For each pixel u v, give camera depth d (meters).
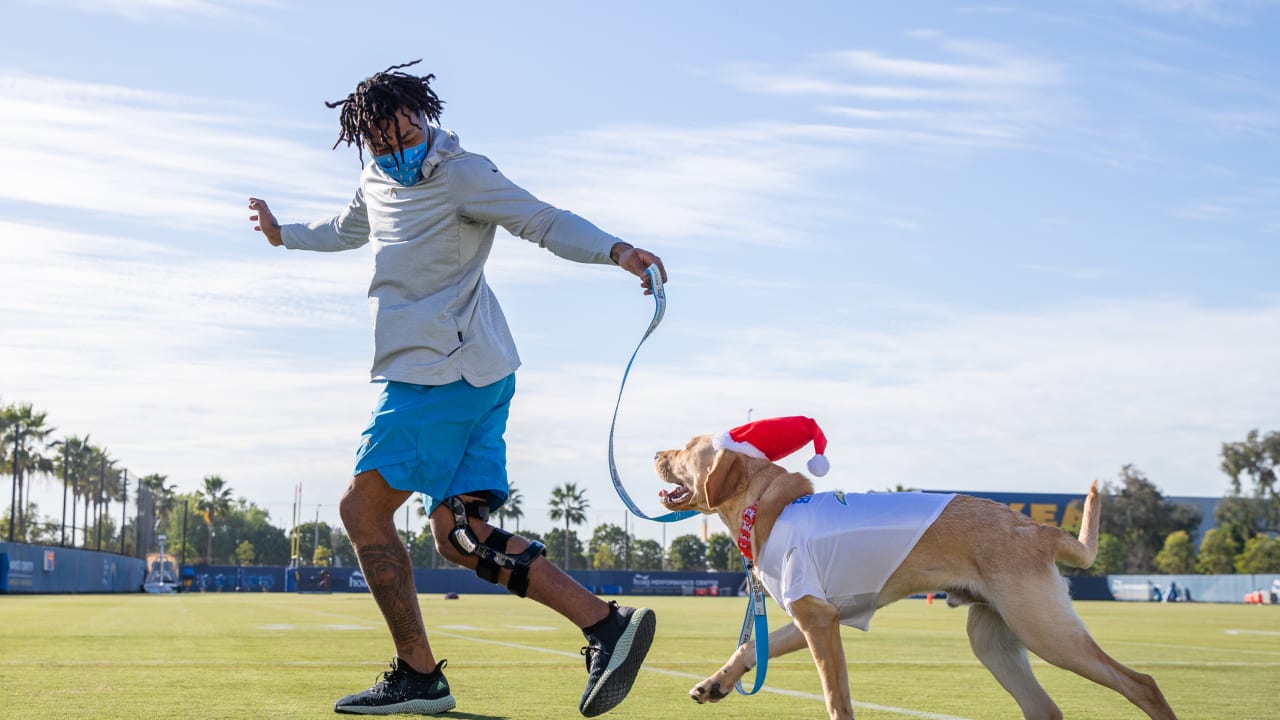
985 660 4.44
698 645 10.31
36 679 5.84
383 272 4.26
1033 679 4.39
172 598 31.89
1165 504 89.06
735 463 4.48
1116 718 5.01
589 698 4.03
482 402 4.27
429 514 4.34
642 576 59.69
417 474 4.19
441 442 4.19
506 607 25.08
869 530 4.07
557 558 66.31
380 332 4.23
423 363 4.17
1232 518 83.19
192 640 9.59
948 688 6.22
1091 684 6.61
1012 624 4.00
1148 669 8.05
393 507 4.35
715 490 4.47
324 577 52.78
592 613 4.11
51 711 4.49
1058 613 3.95
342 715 4.43
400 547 4.39
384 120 4.09
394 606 4.41
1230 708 5.42
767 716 4.69
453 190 4.16
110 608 19.22
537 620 16.31
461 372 4.20
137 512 52.88
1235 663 8.73
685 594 60.06
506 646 9.59
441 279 4.24
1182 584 56.75
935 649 9.97
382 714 4.45
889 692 6.00
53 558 38.41
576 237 4.05
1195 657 9.50
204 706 4.70
